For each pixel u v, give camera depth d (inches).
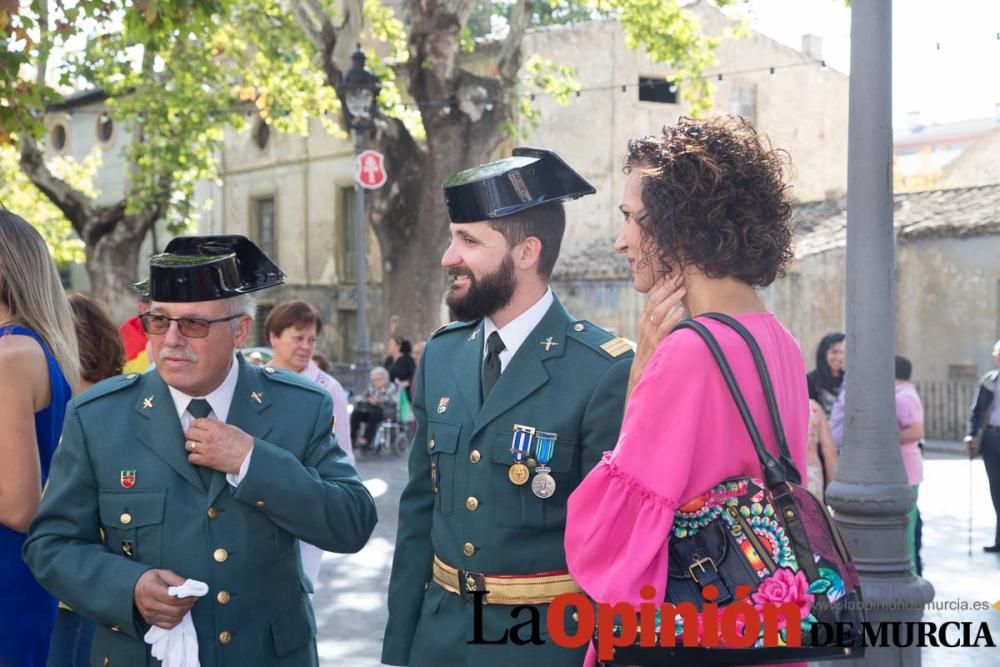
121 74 792.3
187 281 102.4
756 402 80.3
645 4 692.7
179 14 282.8
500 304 109.7
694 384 79.1
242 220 1123.9
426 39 653.9
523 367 110.0
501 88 674.2
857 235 163.6
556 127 881.5
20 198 987.9
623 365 107.6
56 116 1236.5
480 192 107.5
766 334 83.7
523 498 107.2
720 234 83.2
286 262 1079.6
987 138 879.1
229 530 105.4
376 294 987.3
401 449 608.4
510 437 108.0
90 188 1007.6
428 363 119.6
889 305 163.0
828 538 79.4
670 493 78.2
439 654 110.1
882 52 160.7
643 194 85.4
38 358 120.0
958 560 325.4
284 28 740.7
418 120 751.7
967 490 478.3
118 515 105.0
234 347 106.7
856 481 162.4
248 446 103.9
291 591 110.7
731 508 79.5
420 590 119.3
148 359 210.1
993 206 752.3
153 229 893.2
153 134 805.2
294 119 784.9
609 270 832.3
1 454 115.3
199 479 105.6
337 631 249.4
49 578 103.4
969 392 716.0
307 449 111.8
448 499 112.1
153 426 106.7
